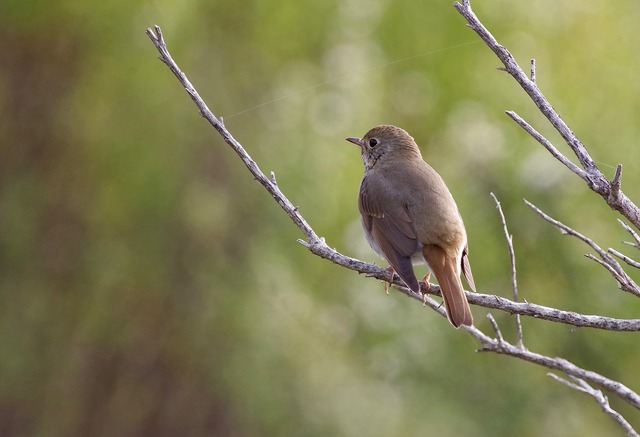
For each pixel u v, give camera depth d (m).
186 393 13.68
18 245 13.34
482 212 14.20
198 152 12.98
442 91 13.95
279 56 13.44
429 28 13.88
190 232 13.17
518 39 13.95
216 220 13.01
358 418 13.66
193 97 6.95
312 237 7.08
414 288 7.38
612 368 14.20
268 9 13.23
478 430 13.98
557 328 14.13
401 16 13.82
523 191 14.06
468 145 14.30
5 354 13.54
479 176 14.30
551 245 14.04
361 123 13.58
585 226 14.09
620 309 13.97
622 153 14.03
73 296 13.54
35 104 13.32
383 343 13.84
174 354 13.49
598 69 14.18
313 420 13.42
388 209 8.26
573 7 14.23
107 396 13.83
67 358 13.73
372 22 13.91
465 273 7.87
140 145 12.79
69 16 12.88
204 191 12.99
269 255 13.13
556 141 13.95
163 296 13.35
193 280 13.25
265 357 13.32
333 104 13.53
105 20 12.75
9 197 13.32
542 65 14.01
